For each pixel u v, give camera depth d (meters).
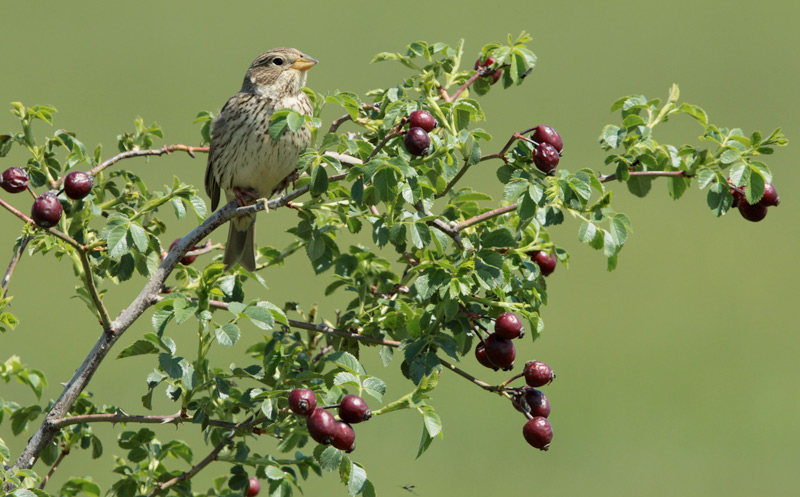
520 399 7.91
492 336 7.98
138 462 8.63
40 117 9.30
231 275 8.84
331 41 42.16
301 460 8.31
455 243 8.66
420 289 7.97
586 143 34.03
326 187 7.85
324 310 24.00
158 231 9.62
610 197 8.42
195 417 7.93
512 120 35.62
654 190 36.28
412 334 8.22
